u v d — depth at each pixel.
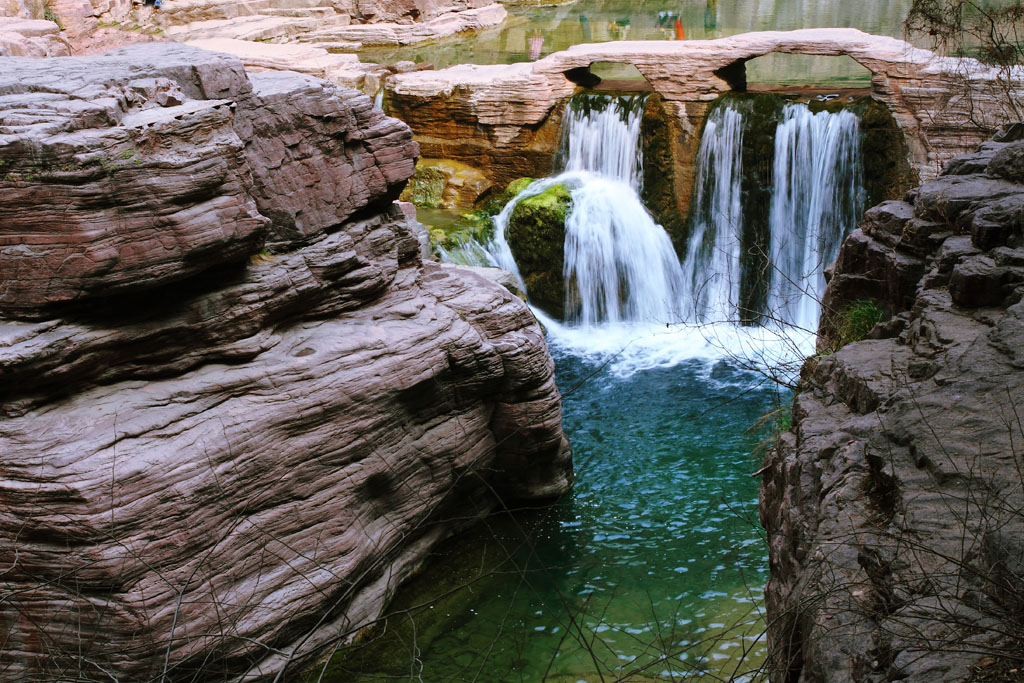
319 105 8.42
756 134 17.62
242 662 7.77
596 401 14.22
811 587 4.46
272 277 8.09
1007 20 13.34
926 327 6.14
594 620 9.07
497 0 36.66
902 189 16.45
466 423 9.88
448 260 16.98
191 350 7.79
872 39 16.95
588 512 11.10
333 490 8.43
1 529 6.89
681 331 17.12
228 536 7.66
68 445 6.93
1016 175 7.76
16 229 6.68
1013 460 4.48
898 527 4.35
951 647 3.61
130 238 6.79
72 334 6.97
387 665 8.52
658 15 33.66
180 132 6.95
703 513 10.99
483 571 10.02
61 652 7.01
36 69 7.51
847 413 6.02
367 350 8.54
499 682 8.23
